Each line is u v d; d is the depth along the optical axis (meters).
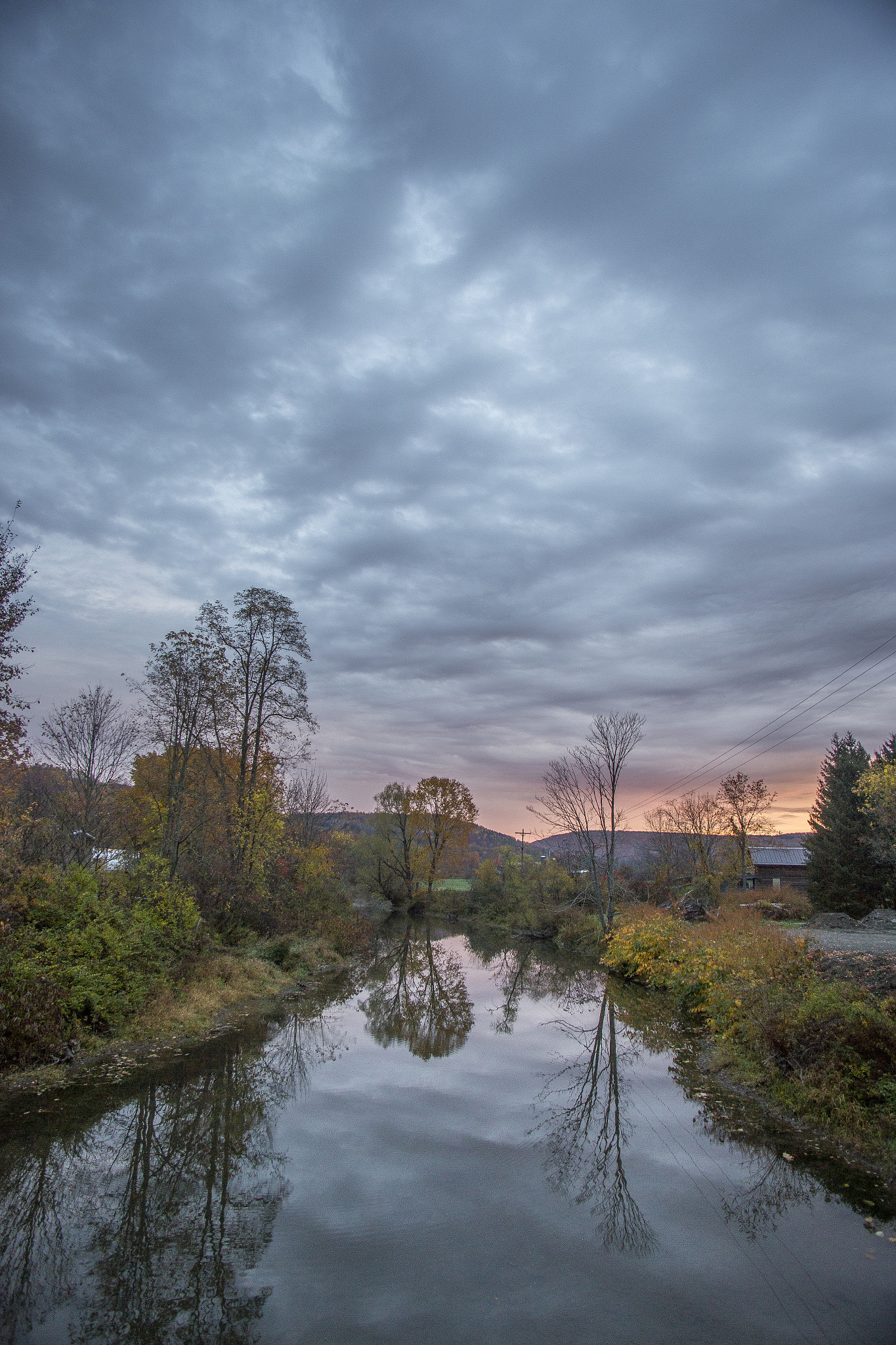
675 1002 18.61
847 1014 10.05
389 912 57.88
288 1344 4.96
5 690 13.03
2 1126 8.83
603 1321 5.28
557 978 25.77
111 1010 12.88
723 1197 7.48
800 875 49.88
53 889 13.76
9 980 11.09
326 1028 15.88
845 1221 6.82
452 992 22.30
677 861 43.81
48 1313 5.32
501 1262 6.14
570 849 40.78
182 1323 5.21
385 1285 5.75
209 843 22.95
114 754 21.20
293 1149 8.73
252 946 21.94
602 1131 9.59
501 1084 12.00
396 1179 7.94
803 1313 5.38
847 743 36.00
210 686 23.20
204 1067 11.80
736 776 40.00
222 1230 6.65
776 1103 10.05
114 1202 7.17
